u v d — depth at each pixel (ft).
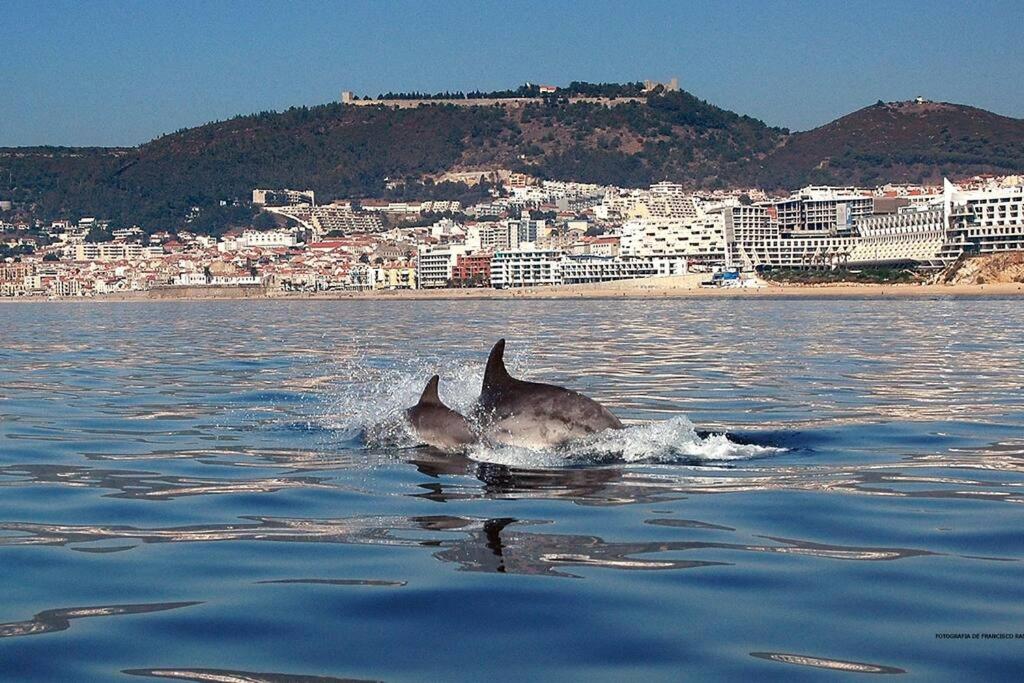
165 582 32.19
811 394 85.61
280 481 48.19
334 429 65.36
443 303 651.66
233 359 137.39
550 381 98.02
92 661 25.68
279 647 26.45
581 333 207.62
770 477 48.14
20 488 47.55
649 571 32.71
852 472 49.37
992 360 123.34
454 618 28.37
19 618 28.91
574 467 50.49
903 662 25.08
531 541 36.42
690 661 25.32
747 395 85.10
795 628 27.55
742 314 341.00
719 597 30.12
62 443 61.21
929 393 85.92
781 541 36.47
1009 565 33.22
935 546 35.76
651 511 41.04
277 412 75.20
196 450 58.08
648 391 88.63
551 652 25.95
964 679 23.97
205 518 40.98
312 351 155.63
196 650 26.32
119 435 64.44
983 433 62.44
